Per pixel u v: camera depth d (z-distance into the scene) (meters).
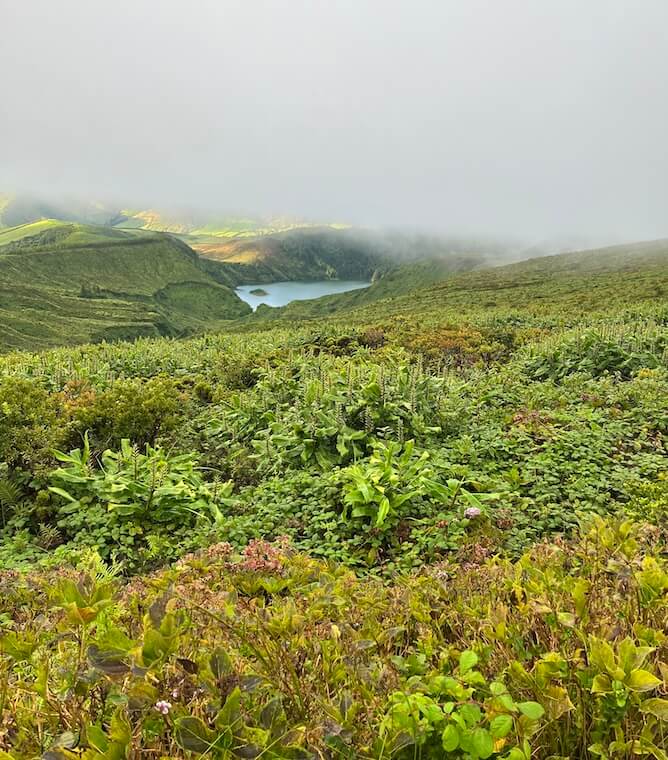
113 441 7.21
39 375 10.75
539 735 1.68
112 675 1.56
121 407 7.32
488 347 15.18
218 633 2.11
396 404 7.23
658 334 12.30
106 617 2.18
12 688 1.85
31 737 1.60
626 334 12.48
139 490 5.32
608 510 4.98
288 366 11.03
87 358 13.23
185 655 1.85
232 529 4.89
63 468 5.76
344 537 4.77
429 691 1.72
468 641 2.20
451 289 89.62
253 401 8.50
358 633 2.18
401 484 5.16
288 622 2.03
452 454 6.51
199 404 9.95
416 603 2.49
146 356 13.77
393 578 3.84
